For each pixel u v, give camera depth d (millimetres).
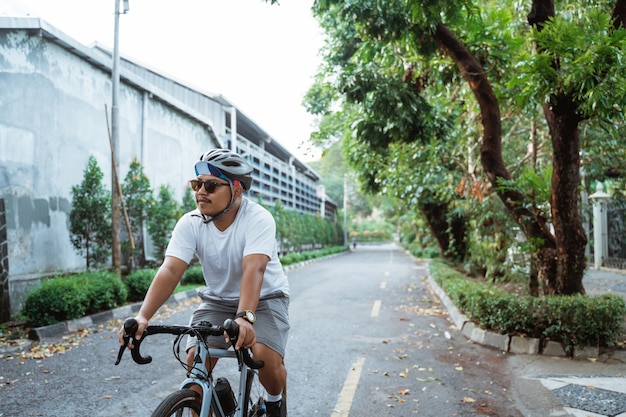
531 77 5461
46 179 9305
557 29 5266
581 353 5855
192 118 16422
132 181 11180
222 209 2562
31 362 5707
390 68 8391
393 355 6066
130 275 10109
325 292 12367
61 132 9781
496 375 5266
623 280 12422
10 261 8367
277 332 2668
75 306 7746
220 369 5367
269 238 2592
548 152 10109
